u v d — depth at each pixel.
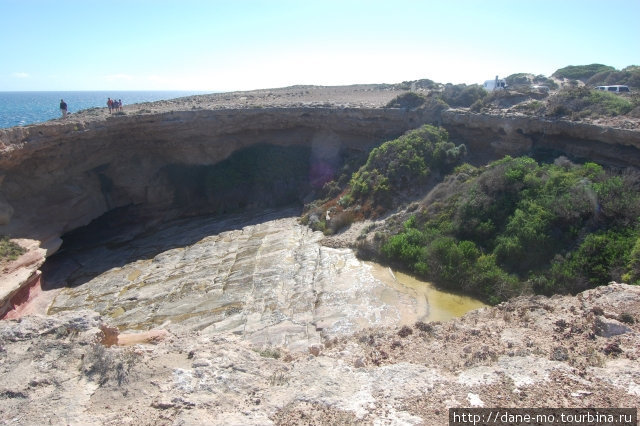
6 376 7.76
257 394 7.53
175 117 29.91
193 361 8.45
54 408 7.09
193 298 17.88
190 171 32.09
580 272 14.20
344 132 30.86
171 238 26.31
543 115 21.67
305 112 30.86
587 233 15.10
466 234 18.08
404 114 28.20
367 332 10.98
